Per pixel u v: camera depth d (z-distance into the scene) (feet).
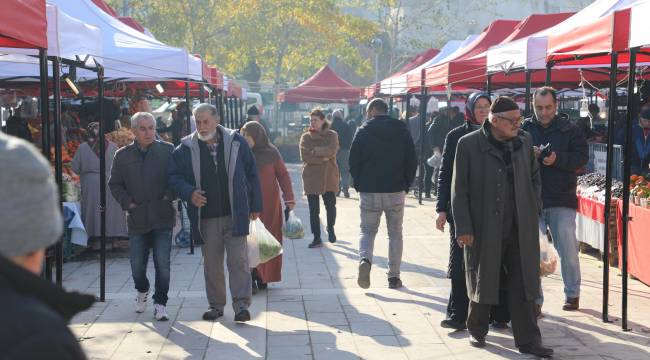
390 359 18.83
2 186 4.94
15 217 4.97
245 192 22.00
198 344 20.24
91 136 33.78
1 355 4.62
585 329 21.17
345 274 29.48
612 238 29.53
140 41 37.40
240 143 22.18
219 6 117.39
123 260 32.94
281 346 20.02
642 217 26.22
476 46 53.36
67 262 32.50
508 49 33.50
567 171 22.13
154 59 35.40
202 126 21.62
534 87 49.67
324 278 28.76
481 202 18.63
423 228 42.16
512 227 18.62
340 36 125.90
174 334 21.20
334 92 99.55
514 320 18.86
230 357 19.12
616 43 21.22
